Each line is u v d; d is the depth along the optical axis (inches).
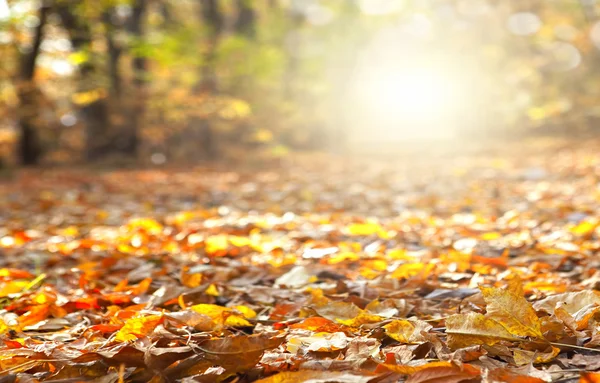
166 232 218.2
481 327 83.4
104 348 85.7
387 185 409.7
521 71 1093.8
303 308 105.2
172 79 801.6
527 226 213.2
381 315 100.7
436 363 72.4
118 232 228.4
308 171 581.9
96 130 761.0
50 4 631.8
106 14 739.4
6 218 287.4
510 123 1108.5
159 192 397.4
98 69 735.1
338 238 203.5
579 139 884.0
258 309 114.5
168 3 884.6
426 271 132.6
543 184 374.3
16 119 681.0
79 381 74.8
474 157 722.8
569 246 164.2
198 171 610.2
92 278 147.2
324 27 933.8
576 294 97.7
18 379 75.4
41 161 749.9
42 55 708.7
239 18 876.0
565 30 1157.7
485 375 68.4
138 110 719.1
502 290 86.7
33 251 188.9
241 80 805.9
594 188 324.2
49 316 113.4
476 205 284.7
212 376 73.8
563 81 1151.0
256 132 804.6
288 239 200.1
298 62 938.1
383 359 79.7
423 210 274.4
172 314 97.7
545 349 82.6
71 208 313.9
